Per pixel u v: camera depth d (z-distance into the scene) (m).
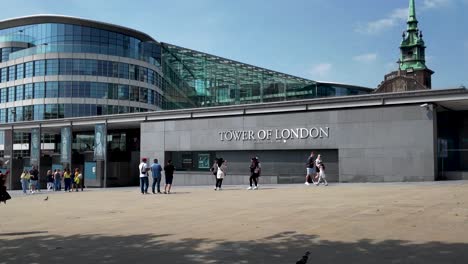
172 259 7.33
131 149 48.00
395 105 26.36
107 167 44.19
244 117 31.80
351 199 15.12
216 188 24.16
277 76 66.56
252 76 63.88
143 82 74.62
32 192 34.69
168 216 12.79
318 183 24.41
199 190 24.67
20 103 72.44
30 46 75.69
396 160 26.02
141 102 74.00
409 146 25.70
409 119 25.81
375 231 9.05
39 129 47.06
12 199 24.27
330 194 17.58
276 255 7.36
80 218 13.22
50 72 70.62
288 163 30.05
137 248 8.34
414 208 12.08
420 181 25.03
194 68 67.12
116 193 25.66
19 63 73.31
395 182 25.05
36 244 9.13
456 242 7.87
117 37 75.75
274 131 30.39
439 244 7.74
